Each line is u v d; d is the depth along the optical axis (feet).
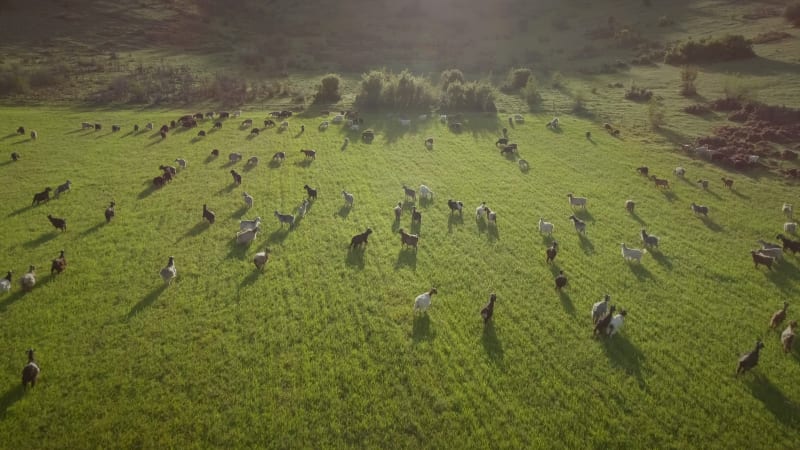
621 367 65.26
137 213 111.04
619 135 179.11
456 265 91.66
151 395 59.16
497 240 102.27
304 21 471.21
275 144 165.68
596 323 72.64
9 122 183.83
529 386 61.93
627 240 103.50
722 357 67.72
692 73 226.17
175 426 55.11
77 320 72.69
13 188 123.24
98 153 152.35
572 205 119.96
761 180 137.18
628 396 60.44
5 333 69.36
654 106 192.44
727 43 278.26
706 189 131.34
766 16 346.95
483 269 90.63
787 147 160.86
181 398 58.90
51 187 124.98
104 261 89.86
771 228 109.29
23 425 54.39
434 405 58.65
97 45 328.49
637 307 79.30
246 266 89.30
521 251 97.81
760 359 67.21
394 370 64.39
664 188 131.85
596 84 262.67
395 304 79.00
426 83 236.22
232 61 323.16
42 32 332.80
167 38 366.02
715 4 399.03
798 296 82.79
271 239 100.07
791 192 128.98
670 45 315.99
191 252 94.07
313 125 191.72
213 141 167.63
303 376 62.75
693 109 203.00
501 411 58.08
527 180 137.18
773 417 57.47
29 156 146.92
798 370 65.05
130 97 232.94
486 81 283.38
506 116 210.59
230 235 101.24
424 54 371.35
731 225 110.83
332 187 128.98
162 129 173.47
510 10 501.15
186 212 112.27
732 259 95.81
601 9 456.45
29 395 58.44
